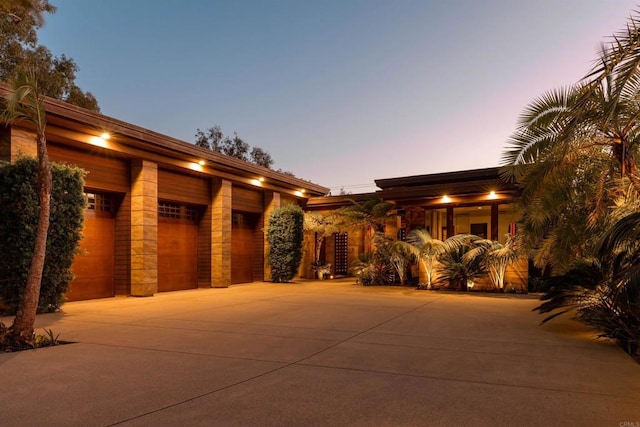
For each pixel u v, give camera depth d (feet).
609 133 24.09
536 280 50.70
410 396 13.11
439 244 51.83
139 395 13.08
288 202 72.02
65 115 35.01
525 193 30.09
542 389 13.87
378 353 19.34
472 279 51.85
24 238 30.12
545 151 27.81
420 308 36.06
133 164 45.47
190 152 48.65
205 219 57.52
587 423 10.86
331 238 81.71
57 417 11.17
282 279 64.85
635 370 16.42
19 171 30.53
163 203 52.26
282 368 16.56
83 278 41.93
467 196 55.77
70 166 35.63
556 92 27.99
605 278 22.47
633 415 11.45
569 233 28.25
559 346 21.07
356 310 34.63
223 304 38.37
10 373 15.65
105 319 29.25
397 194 58.75
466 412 11.68
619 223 16.10
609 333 21.85
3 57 60.18
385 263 61.93
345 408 11.99
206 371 16.05
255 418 11.18
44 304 31.86
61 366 16.71
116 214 45.47
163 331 24.80
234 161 56.18
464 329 26.02
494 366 17.01
